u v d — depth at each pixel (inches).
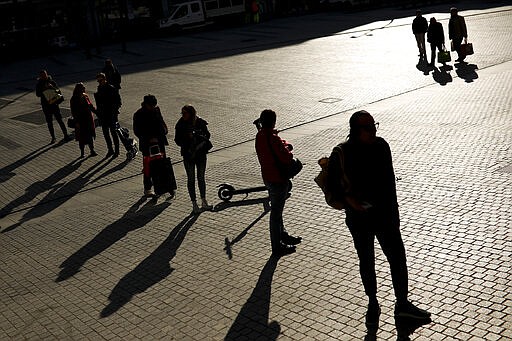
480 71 773.3
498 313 227.8
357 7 2097.7
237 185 446.6
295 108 695.7
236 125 647.8
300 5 2171.5
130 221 398.9
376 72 865.5
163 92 895.7
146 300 279.6
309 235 332.2
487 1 1814.7
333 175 222.2
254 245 329.4
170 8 2014.0
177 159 552.1
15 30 1820.9
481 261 273.0
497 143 454.0
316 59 1057.5
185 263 317.4
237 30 1815.9
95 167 555.8
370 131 216.5
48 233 396.8
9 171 573.6
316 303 255.4
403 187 387.9
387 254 229.5
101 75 567.2
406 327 227.0
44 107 658.8
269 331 237.3
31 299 297.9
